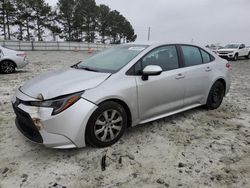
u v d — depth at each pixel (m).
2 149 3.71
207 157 3.60
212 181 3.06
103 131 3.67
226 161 3.51
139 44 4.62
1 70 10.93
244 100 6.73
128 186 2.95
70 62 16.98
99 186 2.94
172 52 4.67
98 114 3.52
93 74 3.87
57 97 3.33
